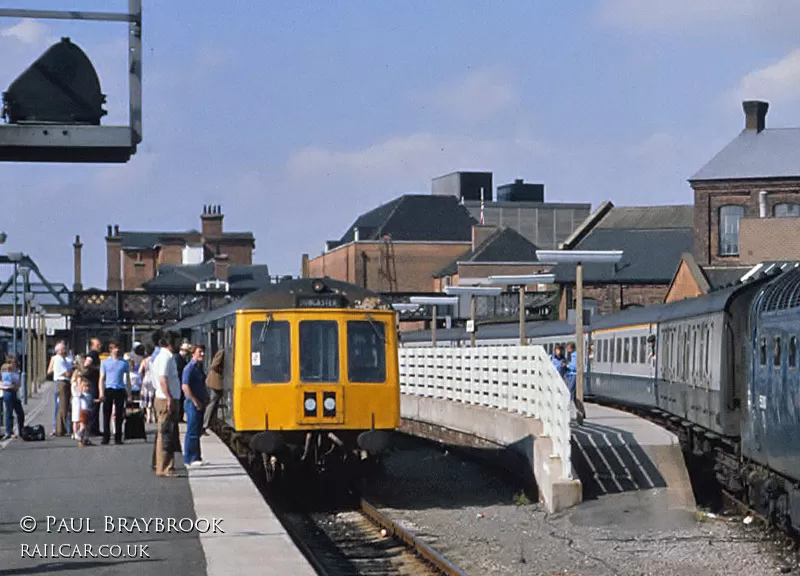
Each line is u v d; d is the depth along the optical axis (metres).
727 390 28.73
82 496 20.91
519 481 29.14
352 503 27.27
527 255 115.81
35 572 14.37
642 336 43.41
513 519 24.31
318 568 18.08
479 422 34.59
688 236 94.06
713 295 32.12
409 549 21.02
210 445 30.73
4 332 86.19
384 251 126.75
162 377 23.53
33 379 81.94
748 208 85.31
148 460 26.91
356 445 26.14
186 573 14.28
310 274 149.88
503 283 46.84
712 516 24.52
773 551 20.53
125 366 31.30
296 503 27.22
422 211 131.50
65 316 99.62
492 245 116.56
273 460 27.23
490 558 20.22
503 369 33.66
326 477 26.80
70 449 29.83
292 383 25.70
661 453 26.25
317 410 25.70
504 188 150.25
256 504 19.92
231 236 164.25
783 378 21.89
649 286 91.88
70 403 35.16
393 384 26.16
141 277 167.38
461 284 90.00
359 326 26.11
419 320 100.50
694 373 32.78
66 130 13.49
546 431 27.23
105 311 99.31
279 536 16.94
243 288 143.00
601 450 26.17
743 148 86.50
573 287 93.06
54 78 13.49
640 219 102.31
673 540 21.69
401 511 26.17
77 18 13.52
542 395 27.77
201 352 26.19
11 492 21.45
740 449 27.91
